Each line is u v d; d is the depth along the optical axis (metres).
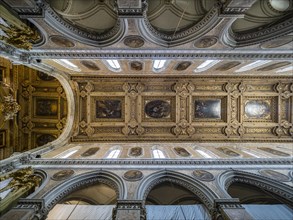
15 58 7.93
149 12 7.14
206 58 8.66
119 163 9.34
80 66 11.70
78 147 13.21
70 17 7.18
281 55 8.52
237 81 14.94
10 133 15.20
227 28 6.78
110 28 7.60
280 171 8.97
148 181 8.12
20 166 8.98
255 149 12.77
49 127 16.22
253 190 9.23
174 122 15.02
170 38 7.68
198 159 9.69
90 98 14.96
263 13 6.84
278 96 14.87
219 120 15.09
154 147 13.42
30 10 6.06
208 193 7.56
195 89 15.17
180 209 7.85
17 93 15.75
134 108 15.09
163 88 15.23
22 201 6.80
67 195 8.05
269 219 7.25
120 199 7.01
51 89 16.16
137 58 8.77
